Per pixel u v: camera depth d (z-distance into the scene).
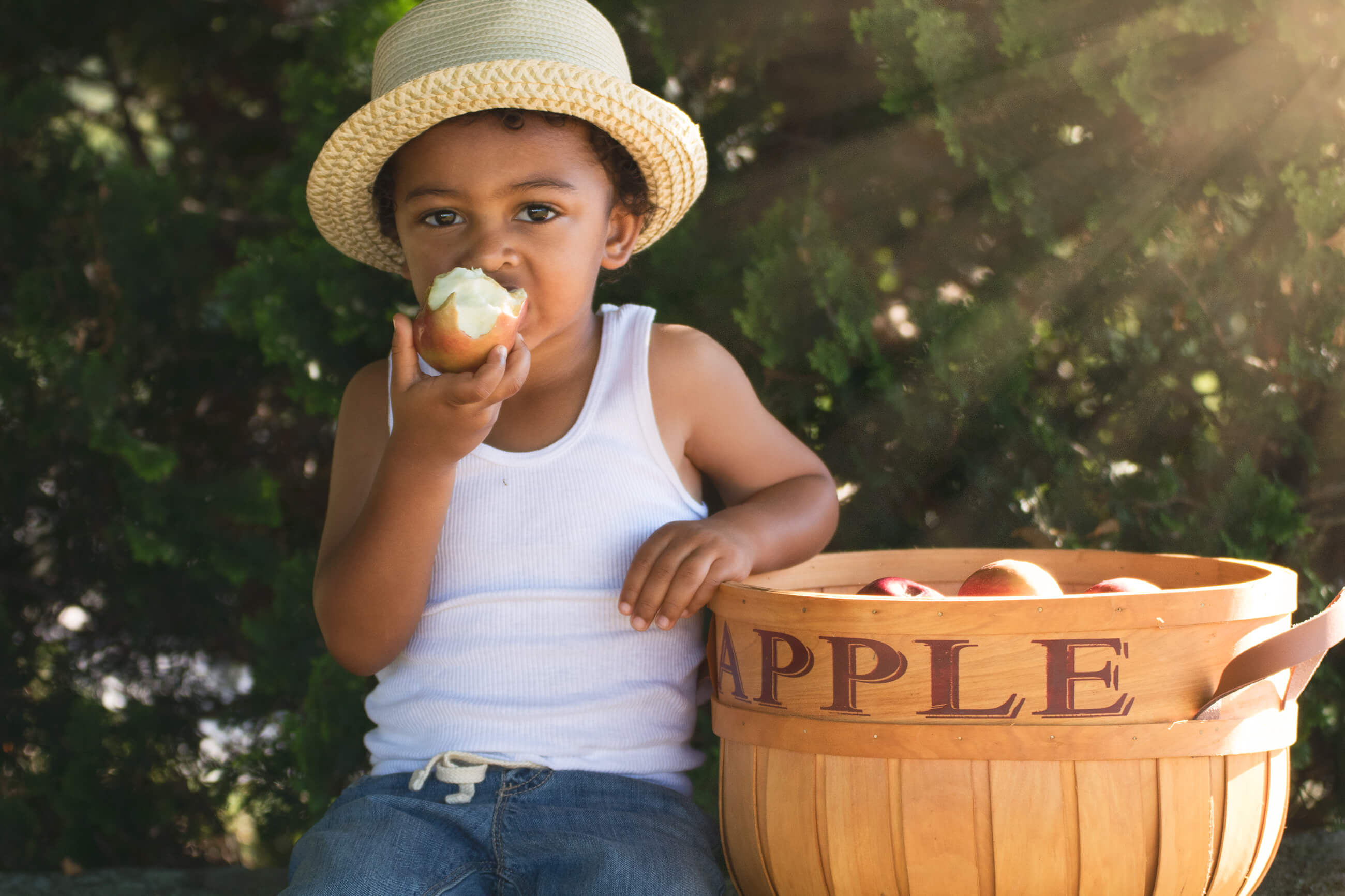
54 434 2.66
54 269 2.66
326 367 2.39
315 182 1.78
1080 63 2.00
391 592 1.53
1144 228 2.06
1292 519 2.02
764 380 2.24
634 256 2.25
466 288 1.38
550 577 1.62
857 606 1.29
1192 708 1.28
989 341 2.10
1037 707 1.26
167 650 2.83
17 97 2.73
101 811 2.62
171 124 3.27
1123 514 2.12
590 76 1.58
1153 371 2.14
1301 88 2.01
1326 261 2.02
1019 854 1.26
